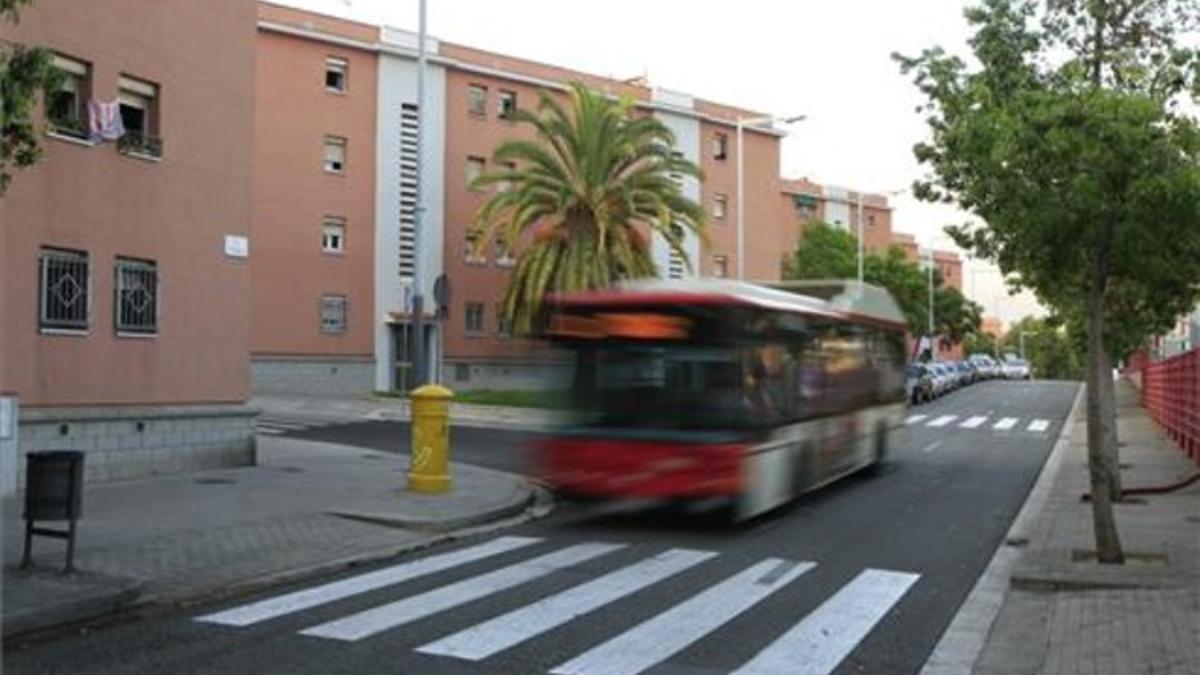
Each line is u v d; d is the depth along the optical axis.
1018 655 8.52
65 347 16.44
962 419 40.56
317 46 44.12
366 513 14.56
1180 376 27.62
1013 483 21.03
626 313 14.99
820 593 10.80
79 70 16.80
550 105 41.31
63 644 8.43
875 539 14.20
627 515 16.05
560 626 9.25
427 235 46.59
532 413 34.81
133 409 17.56
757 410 14.90
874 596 10.68
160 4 18.11
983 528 15.25
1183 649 8.31
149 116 18.12
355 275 44.88
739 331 14.68
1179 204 11.30
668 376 14.77
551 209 40.97
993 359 95.62
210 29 19.12
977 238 15.98
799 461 16.61
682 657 8.36
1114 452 17.69
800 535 14.49
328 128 44.34
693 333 14.74
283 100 43.28
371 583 10.95
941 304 88.00
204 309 19.02
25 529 11.36
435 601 10.14
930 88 14.96
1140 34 14.43
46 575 10.07
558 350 15.27
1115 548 11.92
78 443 16.62
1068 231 12.13
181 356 18.55
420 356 31.33
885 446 22.80
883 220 95.44
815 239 71.00
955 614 9.95
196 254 18.84
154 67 18.00
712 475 14.41
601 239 40.12
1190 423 25.03
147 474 17.80
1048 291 15.97
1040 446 29.97
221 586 10.36
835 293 20.23
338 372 44.31
